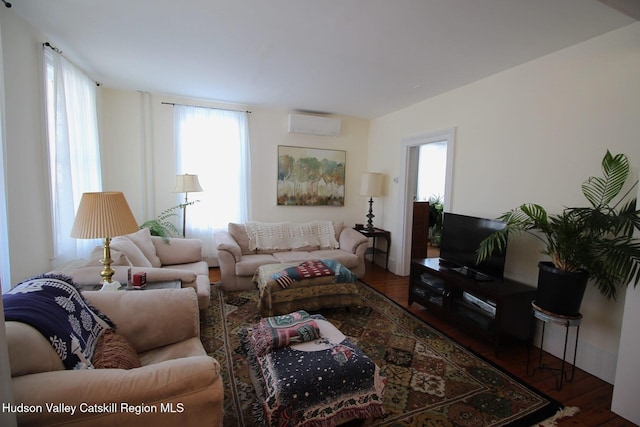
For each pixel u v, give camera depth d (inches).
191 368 40.7
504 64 106.0
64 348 43.2
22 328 39.2
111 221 70.9
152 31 90.2
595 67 85.0
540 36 85.6
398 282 161.8
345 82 129.6
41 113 93.4
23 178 85.6
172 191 152.2
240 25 85.4
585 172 87.4
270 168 183.0
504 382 80.4
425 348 96.4
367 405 62.3
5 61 78.4
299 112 184.9
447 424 65.4
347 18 80.0
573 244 76.7
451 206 134.2
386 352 93.7
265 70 119.0
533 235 101.2
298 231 168.7
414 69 113.0
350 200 204.5
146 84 140.7
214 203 170.9
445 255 125.5
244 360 86.5
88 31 90.8
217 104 169.3
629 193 78.8
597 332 84.7
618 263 68.1
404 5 73.2
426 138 150.6
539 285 83.1
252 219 181.0
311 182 192.1
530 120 102.3
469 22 79.8
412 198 171.5
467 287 102.5
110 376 37.8
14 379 35.3
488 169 117.5
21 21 83.7
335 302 118.3
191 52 104.1
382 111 177.6
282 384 55.6
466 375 83.0
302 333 69.0
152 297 66.1
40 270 93.4
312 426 56.5
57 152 100.1
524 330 95.9
